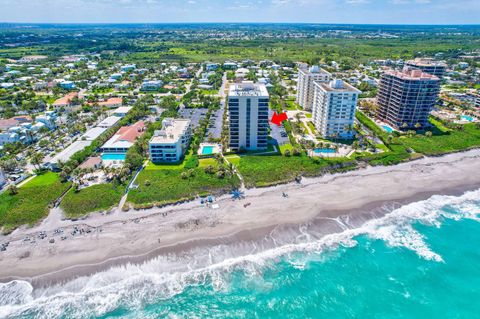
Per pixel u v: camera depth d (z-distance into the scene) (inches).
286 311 2989.7
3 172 4815.5
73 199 4271.7
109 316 2883.9
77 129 6943.9
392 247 3713.1
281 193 4613.7
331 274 3361.2
